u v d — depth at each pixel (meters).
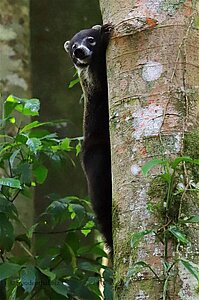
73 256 9.24
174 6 7.05
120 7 7.32
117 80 7.08
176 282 6.16
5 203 8.76
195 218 6.24
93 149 10.05
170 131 6.67
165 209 6.41
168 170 6.36
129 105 6.91
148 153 6.66
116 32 7.23
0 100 12.36
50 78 15.68
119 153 6.86
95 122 9.99
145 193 6.55
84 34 9.70
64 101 15.59
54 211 9.19
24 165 8.98
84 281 8.83
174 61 6.88
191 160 6.27
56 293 8.53
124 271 6.46
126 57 7.06
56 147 9.46
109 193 9.84
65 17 16.06
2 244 8.60
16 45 13.57
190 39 6.97
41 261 8.97
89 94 9.90
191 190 6.44
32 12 15.91
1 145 9.22
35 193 14.38
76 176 14.78
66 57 15.85
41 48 15.80
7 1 13.70
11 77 13.35
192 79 6.88
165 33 6.97
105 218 9.77
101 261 9.90
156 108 6.77
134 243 6.18
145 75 6.91
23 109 9.23
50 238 12.11
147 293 6.19
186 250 6.27
